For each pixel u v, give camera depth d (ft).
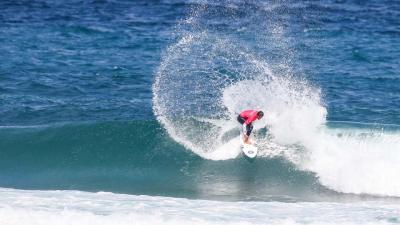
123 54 424.46
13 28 510.99
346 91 341.62
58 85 345.51
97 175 219.82
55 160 225.56
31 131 236.02
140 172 219.82
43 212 174.50
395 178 207.31
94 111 302.25
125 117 293.43
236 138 226.99
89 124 236.02
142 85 347.36
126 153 225.97
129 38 476.95
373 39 485.15
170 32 495.41
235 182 213.87
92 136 232.12
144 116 295.07
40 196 189.16
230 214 178.09
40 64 392.68
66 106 308.60
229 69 353.72
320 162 216.54
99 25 531.50
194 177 216.33
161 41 463.83
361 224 172.45
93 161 224.33
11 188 209.05
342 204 193.36
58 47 443.73
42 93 329.52
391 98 331.36
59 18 562.66
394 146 219.61
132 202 185.57
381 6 653.30
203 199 201.36
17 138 233.35
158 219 171.73
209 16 549.13
